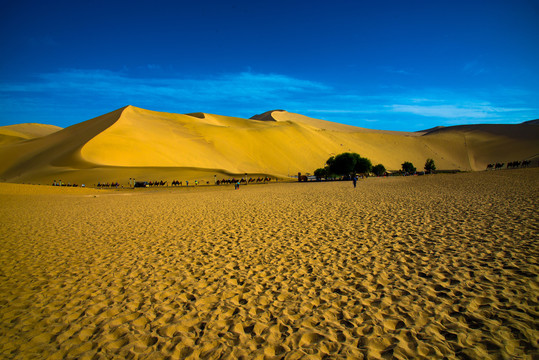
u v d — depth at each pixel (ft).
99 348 13.47
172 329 14.70
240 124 479.41
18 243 32.55
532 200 44.01
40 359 12.82
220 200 75.87
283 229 34.58
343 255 23.88
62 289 19.94
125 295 18.71
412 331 13.25
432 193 65.62
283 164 356.59
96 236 35.22
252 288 18.88
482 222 31.81
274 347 12.88
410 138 496.23
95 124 356.79
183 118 408.46
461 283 17.42
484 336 12.52
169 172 227.20
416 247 24.62
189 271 22.36
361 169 246.27
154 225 41.29
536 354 11.25
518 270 18.52
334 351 12.32
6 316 16.57
